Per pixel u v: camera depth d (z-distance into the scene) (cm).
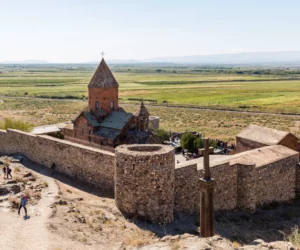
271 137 4247
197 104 14388
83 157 3450
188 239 1599
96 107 5469
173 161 2650
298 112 11781
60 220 2311
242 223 2861
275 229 2825
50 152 3872
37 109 13550
